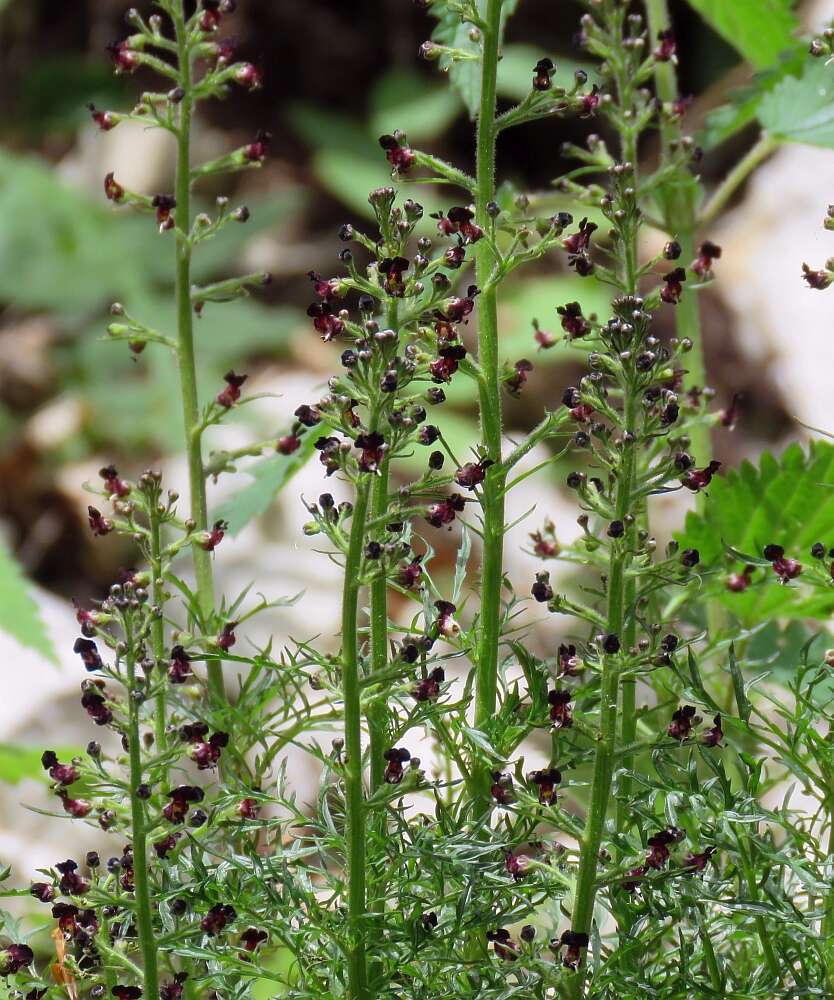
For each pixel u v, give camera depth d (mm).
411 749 1321
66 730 1657
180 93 1148
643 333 1067
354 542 1057
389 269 1062
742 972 1135
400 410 1062
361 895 1077
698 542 1259
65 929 1080
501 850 1096
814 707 1090
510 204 1230
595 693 1109
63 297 2914
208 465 1158
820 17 2943
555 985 1077
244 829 1096
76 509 2711
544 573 1070
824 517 1252
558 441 2736
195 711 1124
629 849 1081
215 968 1112
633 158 1192
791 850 1106
